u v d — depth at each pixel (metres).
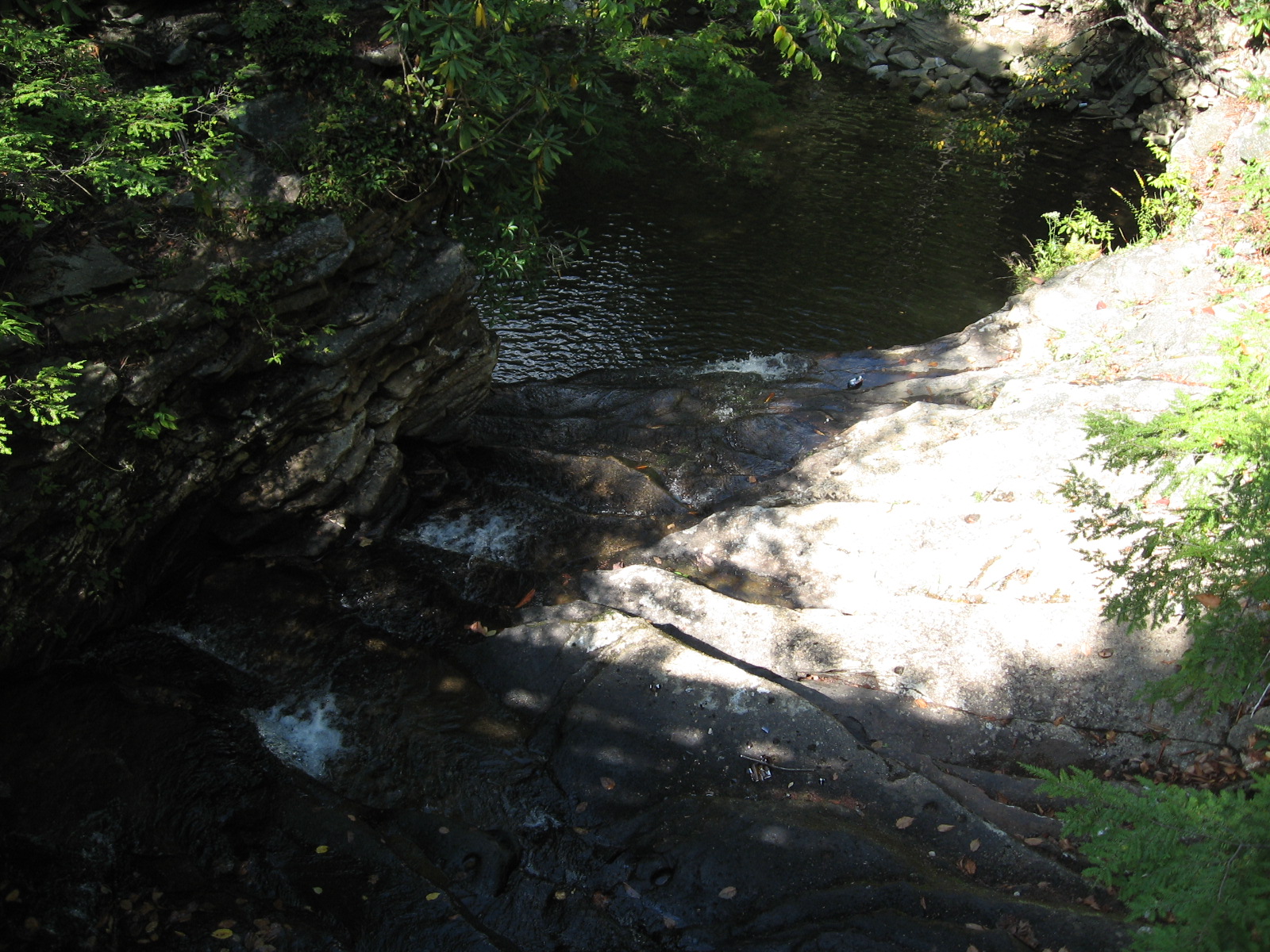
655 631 6.13
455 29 5.96
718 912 4.68
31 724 5.30
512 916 4.78
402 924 4.62
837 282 12.24
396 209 6.75
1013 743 5.51
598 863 4.99
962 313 11.65
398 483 7.51
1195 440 4.49
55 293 5.33
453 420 8.13
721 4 13.41
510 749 5.61
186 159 5.70
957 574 6.42
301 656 6.22
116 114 5.53
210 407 6.20
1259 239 9.30
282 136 6.27
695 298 11.78
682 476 8.04
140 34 6.30
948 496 6.99
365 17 6.65
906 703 5.77
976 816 5.01
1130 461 4.86
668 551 7.16
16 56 5.55
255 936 4.53
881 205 14.35
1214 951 2.89
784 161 15.53
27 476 5.16
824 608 6.51
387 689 6.02
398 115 6.56
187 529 6.52
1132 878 3.32
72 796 4.98
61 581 5.61
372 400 7.20
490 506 7.68
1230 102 13.98
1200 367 5.72
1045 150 16.69
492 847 5.04
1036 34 19.09
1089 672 5.63
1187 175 11.87
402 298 6.84
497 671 6.08
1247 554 4.03
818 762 5.36
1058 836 4.95
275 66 6.39
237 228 5.96
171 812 5.07
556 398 9.37
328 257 6.20
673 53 12.25
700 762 5.43
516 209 8.35
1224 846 3.18
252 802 5.22
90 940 4.43
